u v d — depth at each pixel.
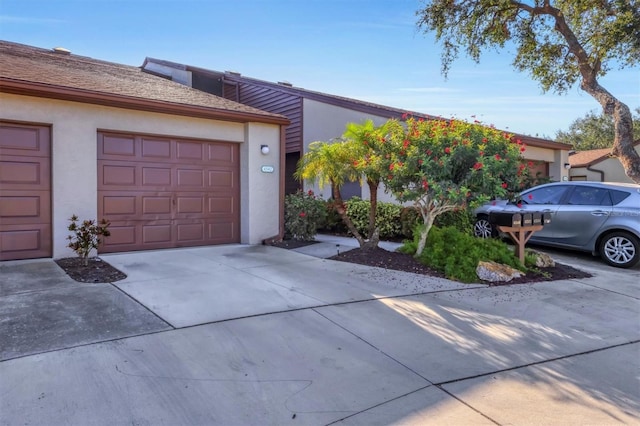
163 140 8.23
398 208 10.03
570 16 13.49
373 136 7.40
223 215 9.09
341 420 2.69
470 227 9.56
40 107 6.71
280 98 14.47
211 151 8.88
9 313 4.25
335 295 5.32
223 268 6.65
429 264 6.95
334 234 11.21
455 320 4.62
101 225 7.11
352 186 12.61
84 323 4.04
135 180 7.88
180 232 8.49
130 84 8.88
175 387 2.97
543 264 7.29
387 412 2.80
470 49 13.45
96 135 7.34
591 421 2.74
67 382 2.95
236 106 9.41
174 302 4.79
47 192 6.88
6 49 10.04
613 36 12.08
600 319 4.84
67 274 5.88
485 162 6.19
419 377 3.30
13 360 3.23
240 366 3.34
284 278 6.11
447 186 6.31
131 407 2.70
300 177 9.69
